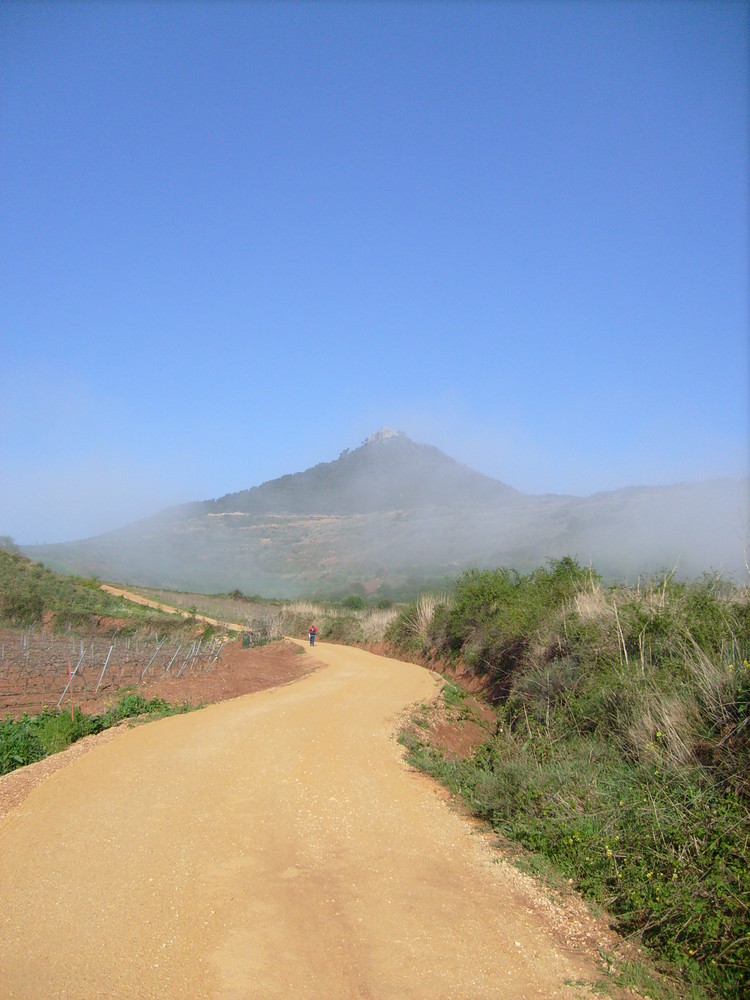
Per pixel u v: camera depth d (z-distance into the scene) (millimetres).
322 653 26719
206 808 7723
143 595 51438
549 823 7168
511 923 5555
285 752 10219
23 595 33344
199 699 15516
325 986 4500
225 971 4582
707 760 7242
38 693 17219
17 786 8609
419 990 4523
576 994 4617
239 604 52844
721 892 5297
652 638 10812
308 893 5832
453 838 7375
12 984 4305
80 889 5707
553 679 12328
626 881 5957
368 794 8578
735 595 11156
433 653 23844
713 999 4672
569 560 19359
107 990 4289
